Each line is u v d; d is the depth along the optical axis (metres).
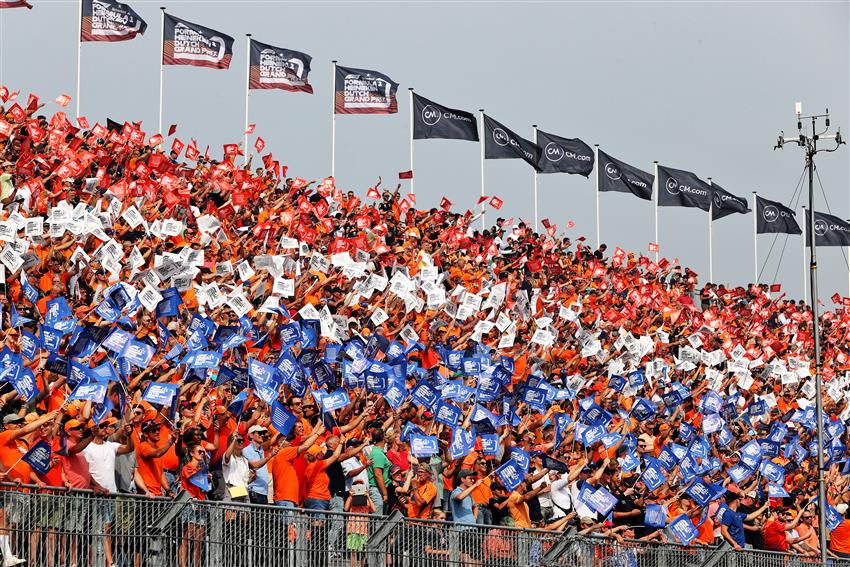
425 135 65.38
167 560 26.94
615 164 72.62
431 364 43.56
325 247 48.50
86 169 45.41
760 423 49.12
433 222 58.91
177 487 31.06
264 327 38.78
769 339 65.50
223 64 59.31
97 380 28.61
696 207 76.88
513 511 35.62
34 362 31.30
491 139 68.19
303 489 32.06
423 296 47.34
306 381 35.34
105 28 56.34
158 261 35.00
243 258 44.41
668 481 41.53
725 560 38.06
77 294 36.16
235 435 31.30
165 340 33.97
